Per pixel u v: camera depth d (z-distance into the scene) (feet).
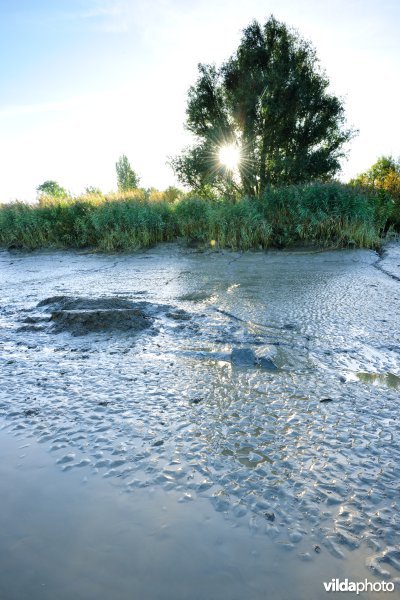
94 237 28.09
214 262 20.77
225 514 3.33
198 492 3.61
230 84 39.14
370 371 6.57
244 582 2.70
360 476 3.84
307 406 5.28
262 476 3.83
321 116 38.14
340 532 3.14
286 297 12.14
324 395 5.61
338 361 6.99
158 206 29.27
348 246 22.85
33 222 28.89
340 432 4.63
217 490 3.64
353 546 3.01
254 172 38.32
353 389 5.83
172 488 3.67
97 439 4.50
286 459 4.10
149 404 5.36
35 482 3.77
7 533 3.15
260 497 3.54
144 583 2.69
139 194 35.86
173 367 6.73
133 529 3.17
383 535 3.12
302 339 8.16
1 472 3.93
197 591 2.63
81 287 14.96
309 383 6.03
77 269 20.30
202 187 39.22
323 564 2.85
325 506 3.43
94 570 2.80
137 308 10.52
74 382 6.14
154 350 7.59
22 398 5.60
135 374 6.43
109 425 4.81
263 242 24.59
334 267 17.88
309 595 2.60
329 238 24.04
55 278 17.53
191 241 26.61
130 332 8.69
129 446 4.36
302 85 36.76
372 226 23.34
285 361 6.97
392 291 12.79
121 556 2.91
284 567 2.82
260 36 39.04
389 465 4.00
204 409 5.21
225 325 9.15
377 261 19.04
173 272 18.07
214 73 39.04
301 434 4.59
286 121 37.52
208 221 26.04
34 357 7.34
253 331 8.74
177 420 4.93
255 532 3.14
